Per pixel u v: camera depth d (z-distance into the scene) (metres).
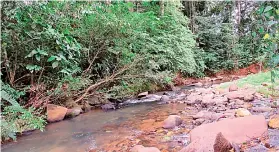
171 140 1.88
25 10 3.11
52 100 3.36
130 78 4.51
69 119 3.12
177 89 5.34
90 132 2.45
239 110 2.24
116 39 4.30
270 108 2.29
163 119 2.63
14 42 3.08
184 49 6.20
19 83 3.35
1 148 2.11
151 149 1.62
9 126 2.27
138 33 4.69
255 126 1.67
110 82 4.35
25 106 3.01
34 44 3.26
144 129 2.32
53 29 3.28
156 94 4.71
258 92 3.08
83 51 4.14
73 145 2.08
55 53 3.40
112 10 4.61
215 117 2.23
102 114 3.32
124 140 2.06
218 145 1.36
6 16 2.94
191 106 3.17
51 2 3.65
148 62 4.75
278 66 1.98
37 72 3.46
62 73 3.56
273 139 1.49
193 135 1.72
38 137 2.39
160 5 6.48
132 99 4.32
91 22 4.09
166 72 5.16
